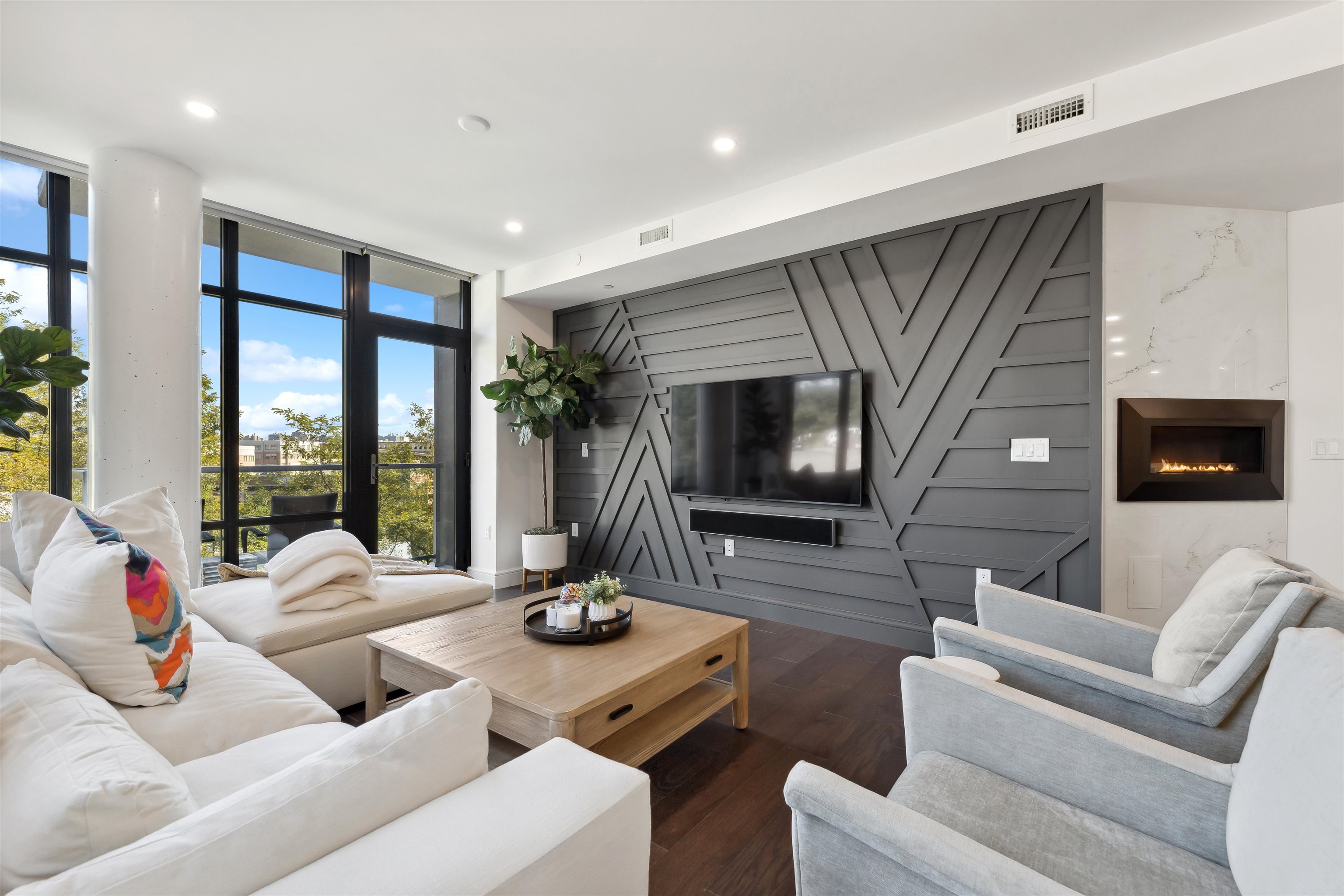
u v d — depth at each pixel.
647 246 3.85
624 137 2.81
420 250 4.35
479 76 2.37
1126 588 2.94
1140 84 2.28
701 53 2.24
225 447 3.66
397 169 3.10
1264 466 2.97
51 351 2.33
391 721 0.88
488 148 2.90
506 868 0.75
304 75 2.35
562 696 1.68
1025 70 2.32
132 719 1.42
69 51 2.20
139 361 2.84
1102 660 1.81
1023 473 3.02
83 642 1.40
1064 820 1.13
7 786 0.79
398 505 4.52
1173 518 2.95
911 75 2.36
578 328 5.10
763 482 3.92
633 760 1.81
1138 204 2.98
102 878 0.60
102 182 2.83
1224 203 2.96
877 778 2.02
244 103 2.53
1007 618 1.98
